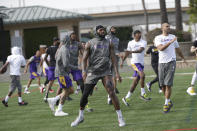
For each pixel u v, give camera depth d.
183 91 38.34
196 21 67.44
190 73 58.38
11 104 36.66
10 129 24.92
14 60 34.56
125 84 48.91
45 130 23.83
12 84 34.75
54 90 47.62
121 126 23.28
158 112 27.39
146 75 60.28
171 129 21.64
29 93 45.84
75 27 120.62
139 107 30.12
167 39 26.78
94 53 23.64
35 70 46.66
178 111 27.30
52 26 112.50
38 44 113.69
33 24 112.69
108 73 23.88
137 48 32.72
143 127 22.67
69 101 35.88
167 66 26.86
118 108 23.48
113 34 34.31
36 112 30.98
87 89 23.92
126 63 81.69
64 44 27.80
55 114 28.53
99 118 26.53
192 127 21.75
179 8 111.88
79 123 24.23
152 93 38.22
